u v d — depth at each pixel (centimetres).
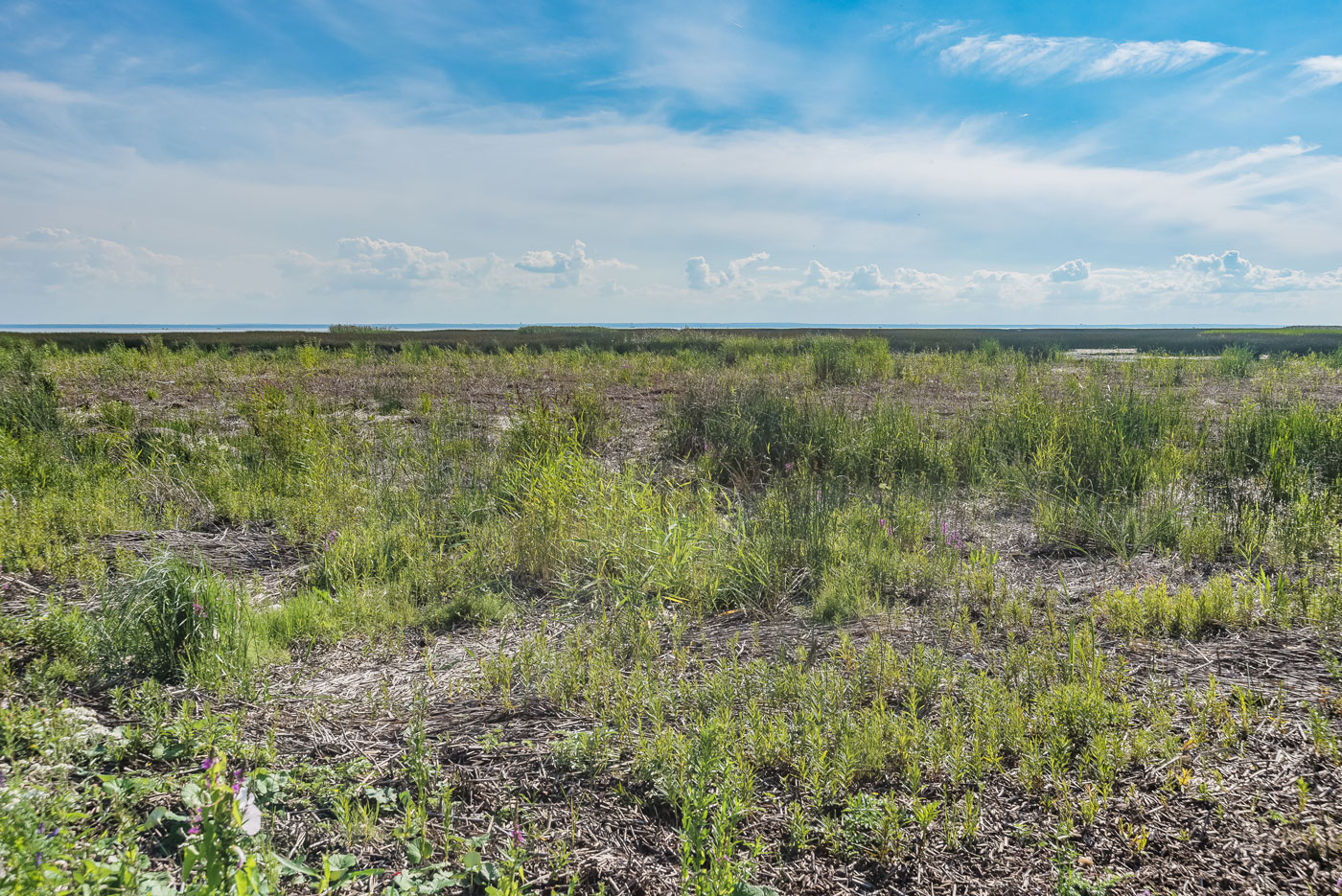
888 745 279
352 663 380
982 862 228
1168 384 1256
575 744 293
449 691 345
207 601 367
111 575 468
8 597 423
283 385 1352
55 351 1861
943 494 655
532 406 956
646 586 454
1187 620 373
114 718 305
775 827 247
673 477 709
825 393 1161
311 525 583
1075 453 705
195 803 233
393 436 862
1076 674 330
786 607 445
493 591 482
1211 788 252
